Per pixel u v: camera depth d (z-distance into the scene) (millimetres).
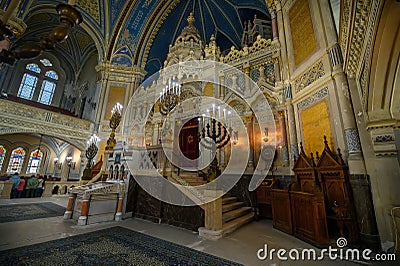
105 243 3549
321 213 3676
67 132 10836
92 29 12664
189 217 4719
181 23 14906
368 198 3857
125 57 13594
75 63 18156
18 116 9281
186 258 3025
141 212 5770
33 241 3471
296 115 6480
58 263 2686
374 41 3092
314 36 5871
